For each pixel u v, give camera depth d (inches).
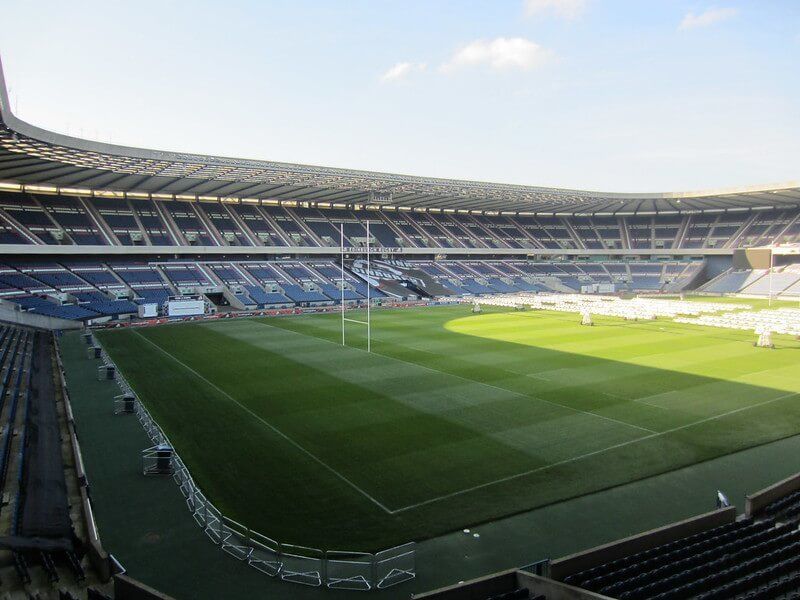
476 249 3912.4
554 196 3459.6
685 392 1192.2
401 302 3161.9
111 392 1216.2
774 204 3762.3
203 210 3324.3
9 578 528.1
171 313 2490.2
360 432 957.8
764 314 2111.2
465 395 1179.3
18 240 2479.1
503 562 576.7
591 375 1348.4
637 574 500.7
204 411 1079.6
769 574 471.2
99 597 477.7
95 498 716.7
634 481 764.0
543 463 823.1
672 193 3533.5
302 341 1876.2
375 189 3078.2
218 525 637.9
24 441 854.5
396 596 522.9
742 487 743.1
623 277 4089.6
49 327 2111.2
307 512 683.4
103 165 2234.3
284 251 3230.8
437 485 754.2
